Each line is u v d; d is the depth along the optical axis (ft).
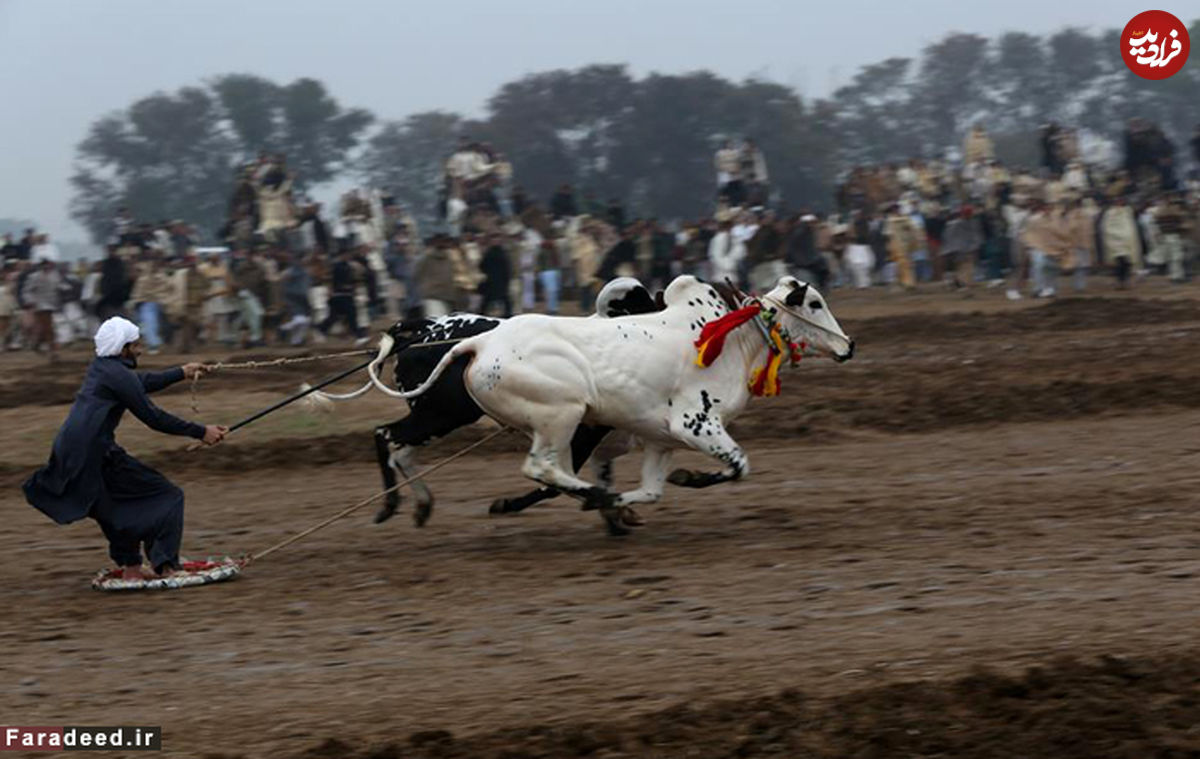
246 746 25.94
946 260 130.21
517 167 302.04
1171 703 24.73
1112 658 26.55
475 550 41.16
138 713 28.27
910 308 113.29
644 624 32.65
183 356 101.14
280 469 57.16
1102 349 82.74
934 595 33.47
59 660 32.22
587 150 303.07
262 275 106.01
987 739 23.85
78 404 37.40
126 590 38.04
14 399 78.79
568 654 30.63
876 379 74.08
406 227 124.67
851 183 144.66
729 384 40.75
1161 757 22.93
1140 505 42.50
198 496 52.49
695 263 117.29
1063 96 389.60
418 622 33.94
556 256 116.98
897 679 27.04
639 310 41.88
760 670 28.32
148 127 346.33
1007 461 51.42
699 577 36.65
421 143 372.58
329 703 28.22
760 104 298.15
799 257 113.19
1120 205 117.91
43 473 37.37
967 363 79.25
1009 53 390.42
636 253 112.78
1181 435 54.80
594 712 26.48
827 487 48.16
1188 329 90.43
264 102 351.87
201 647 32.71
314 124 355.15
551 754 24.31
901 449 55.36
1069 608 31.45
